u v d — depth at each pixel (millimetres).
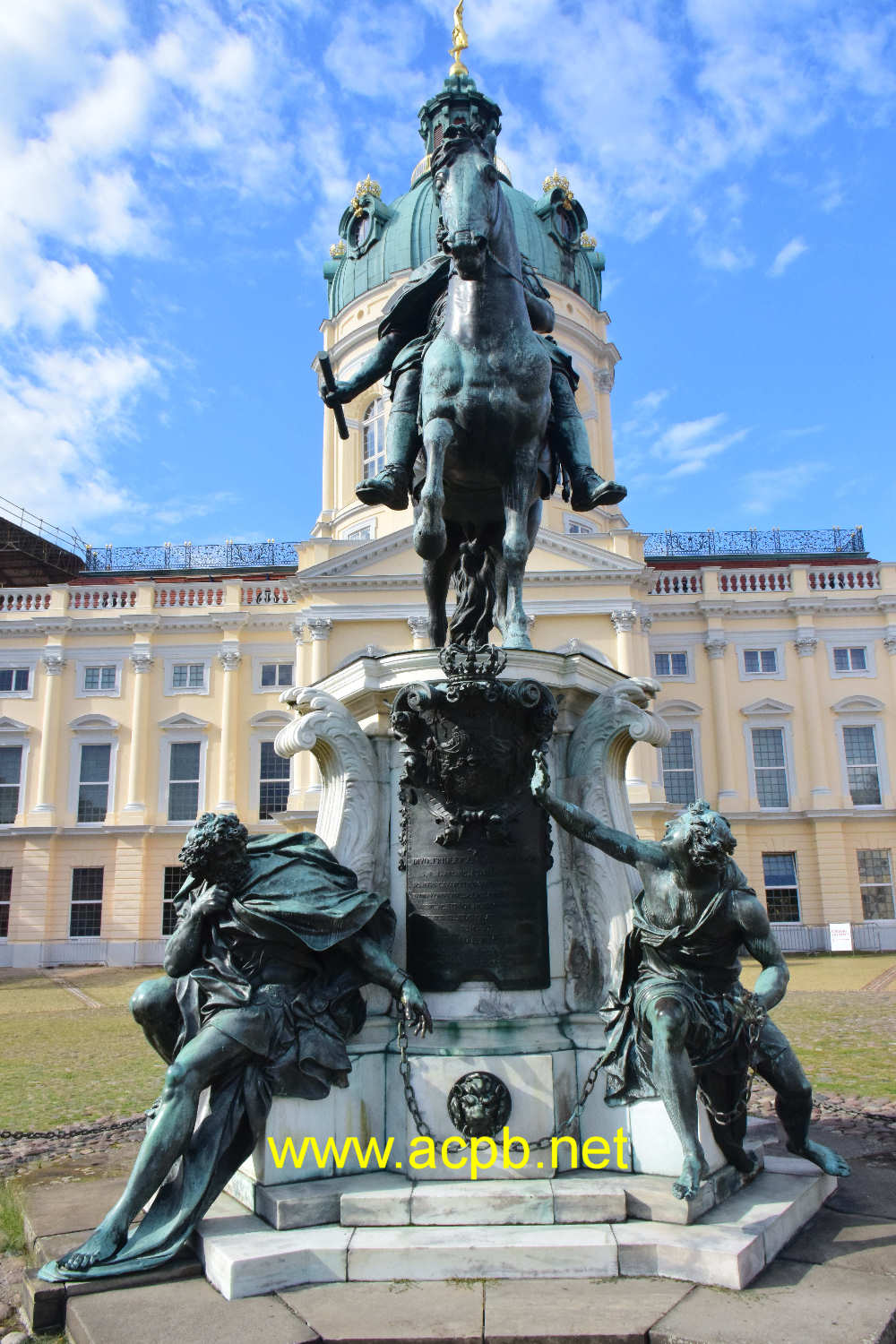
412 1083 4180
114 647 35812
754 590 36375
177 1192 3777
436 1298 3330
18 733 35188
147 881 34031
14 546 43500
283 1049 4012
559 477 6176
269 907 4055
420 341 5734
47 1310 3414
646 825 29625
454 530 5922
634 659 31375
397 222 40312
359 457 39375
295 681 32594
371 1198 3783
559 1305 3240
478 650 4527
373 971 4199
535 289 5824
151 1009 4230
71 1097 8656
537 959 4465
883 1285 3402
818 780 34031
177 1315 3236
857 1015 14078
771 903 33656
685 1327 3055
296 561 47500
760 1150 4562
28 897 33656
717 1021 3977
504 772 4539
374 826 4742
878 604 35188
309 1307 3281
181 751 35312
